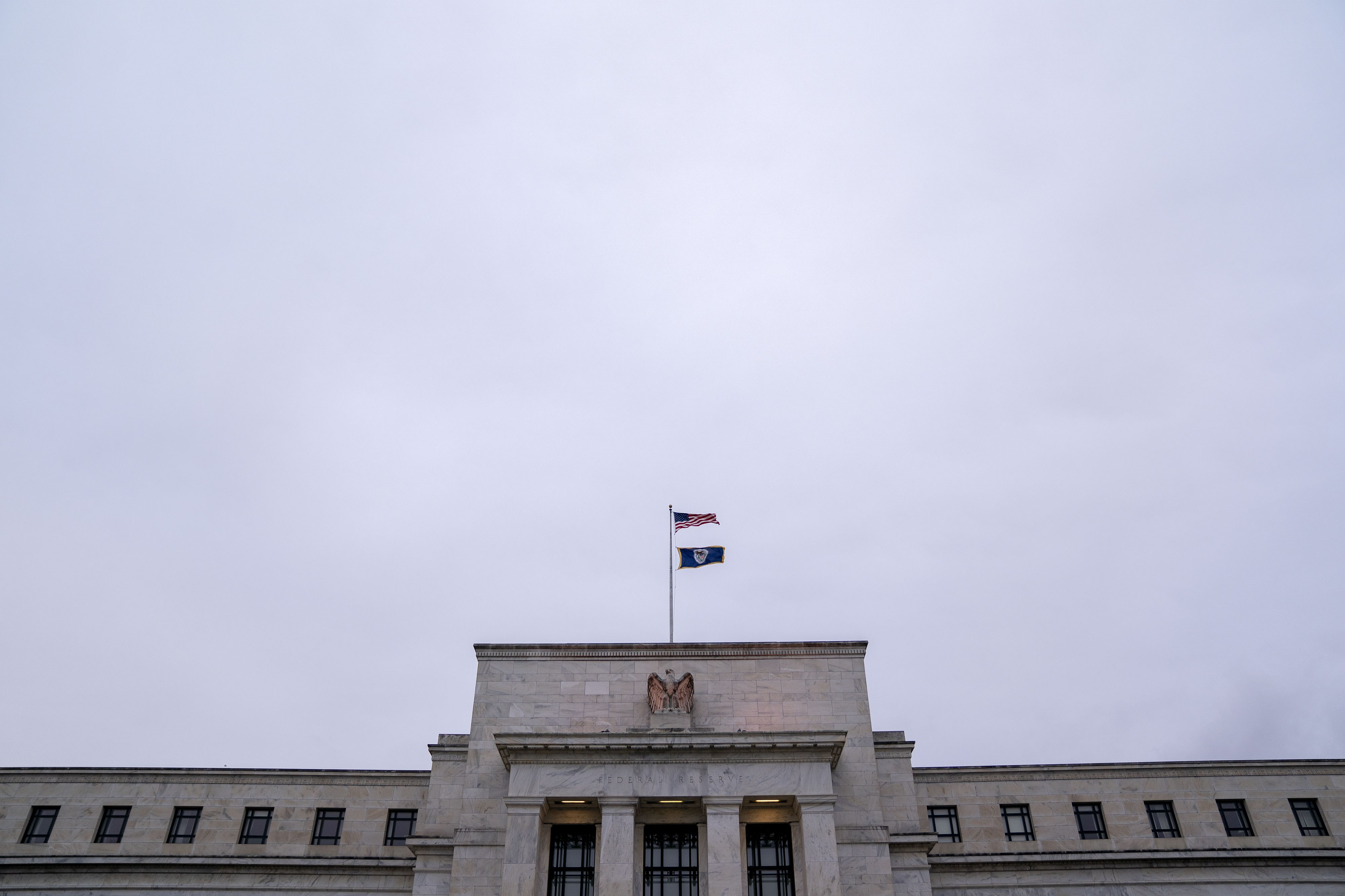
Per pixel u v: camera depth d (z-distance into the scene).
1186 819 57.84
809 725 55.47
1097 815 58.53
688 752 51.44
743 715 55.69
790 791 50.47
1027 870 56.31
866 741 54.88
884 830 52.03
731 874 48.56
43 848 57.56
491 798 53.31
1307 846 56.62
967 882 56.22
